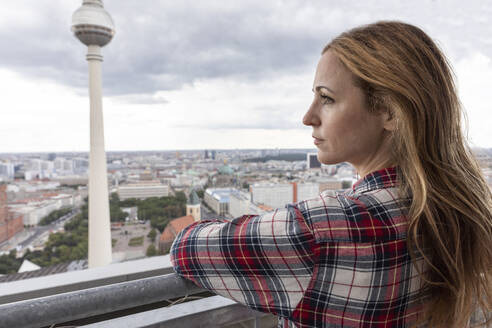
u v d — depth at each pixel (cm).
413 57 30
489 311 36
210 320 57
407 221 29
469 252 30
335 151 33
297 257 28
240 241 30
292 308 29
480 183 33
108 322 52
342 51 31
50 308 37
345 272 27
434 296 31
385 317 28
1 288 76
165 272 91
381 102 31
